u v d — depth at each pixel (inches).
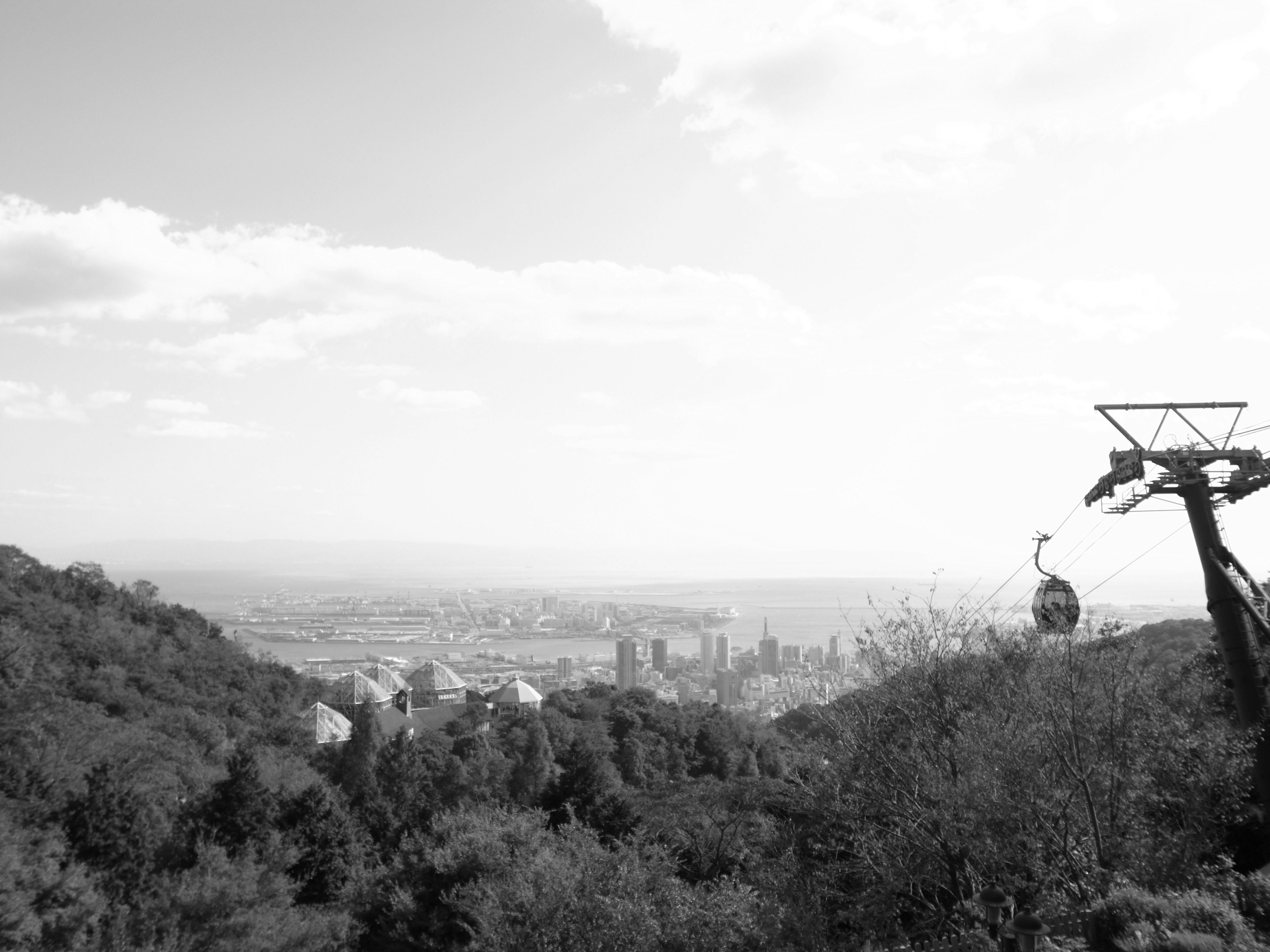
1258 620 976.9
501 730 3782.0
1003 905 607.8
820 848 1072.8
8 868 1362.0
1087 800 896.9
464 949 1390.3
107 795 1738.4
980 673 1034.7
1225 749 879.7
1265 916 709.3
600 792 2139.5
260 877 1611.7
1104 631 994.7
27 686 2420.0
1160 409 1097.4
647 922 1063.6
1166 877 792.3
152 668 3863.2
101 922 1449.3
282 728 3762.3
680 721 3991.1
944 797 885.8
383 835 2198.6
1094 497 1181.1
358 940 1603.1
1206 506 1047.0
